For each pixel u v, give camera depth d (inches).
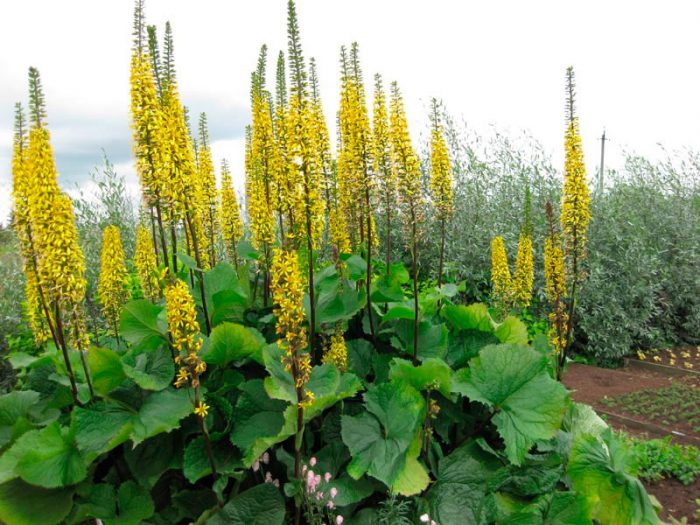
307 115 150.9
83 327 154.2
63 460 139.4
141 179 157.1
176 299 125.9
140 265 232.4
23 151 150.6
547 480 165.8
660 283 482.0
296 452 140.5
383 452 150.7
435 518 149.7
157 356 159.3
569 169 225.0
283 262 126.4
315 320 173.2
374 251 221.0
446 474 160.7
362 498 148.4
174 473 161.6
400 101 177.0
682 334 508.1
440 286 220.4
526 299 318.3
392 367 170.9
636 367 436.8
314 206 156.3
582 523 152.4
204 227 237.9
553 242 253.8
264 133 198.4
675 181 554.9
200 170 234.2
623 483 162.4
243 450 151.3
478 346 195.5
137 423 142.3
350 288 191.9
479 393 169.5
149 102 149.8
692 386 374.0
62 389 162.4
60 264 137.3
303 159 152.3
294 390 146.1
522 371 170.9
